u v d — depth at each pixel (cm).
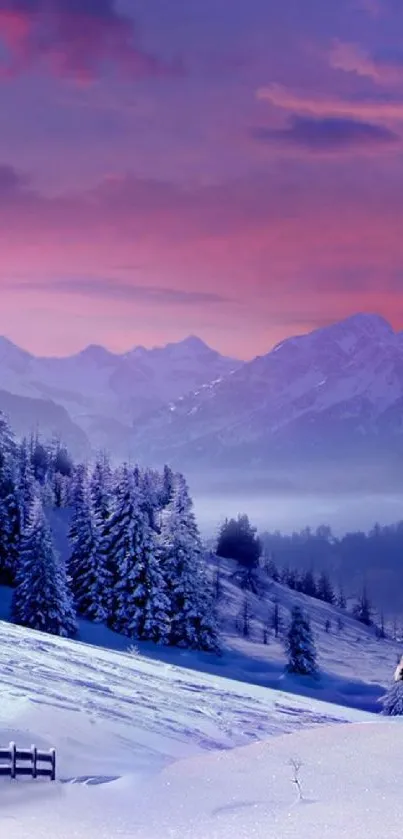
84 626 8125
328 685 9438
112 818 1775
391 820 1570
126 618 8275
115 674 4381
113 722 3225
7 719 3005
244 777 2052
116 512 8462
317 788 1881
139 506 8562
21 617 7725
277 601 17275
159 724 3331
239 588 16738
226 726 3538
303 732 2420
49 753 2392
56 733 2938
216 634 8806
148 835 1584
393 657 14938
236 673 8375
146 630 8262
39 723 3014
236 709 3984
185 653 8381
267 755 2231
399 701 4794
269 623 14688
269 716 3953
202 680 4809
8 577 9431
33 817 1823
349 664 13650
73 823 1742
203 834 1570
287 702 4519
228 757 2288
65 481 14188
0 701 3244
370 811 1650
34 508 8012
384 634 17962
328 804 1741
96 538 8469
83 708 3347
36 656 4494
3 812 1891
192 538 8781
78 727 3052
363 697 9138
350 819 1605
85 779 2430
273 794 1878
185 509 8869
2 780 2233
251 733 3488
